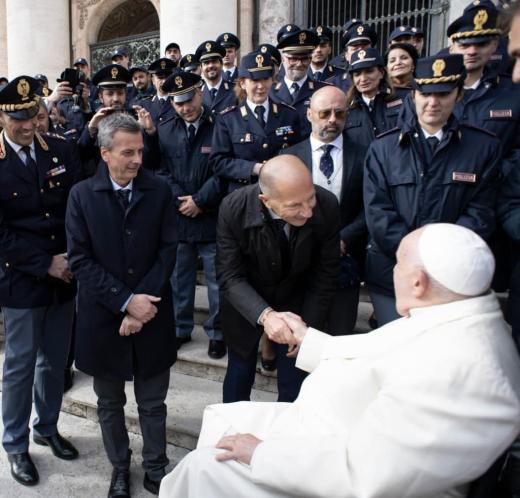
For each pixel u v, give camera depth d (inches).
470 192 92.8
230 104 189.5
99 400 97.7
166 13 281.7
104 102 159.2
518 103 117.6
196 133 141.5
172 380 137.4
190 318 147.6
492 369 46.6
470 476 47.0
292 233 86.0
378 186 96.9
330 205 87.8
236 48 229.9
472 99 119.3
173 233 97.6
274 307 96.3
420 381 47.5
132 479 104.2
